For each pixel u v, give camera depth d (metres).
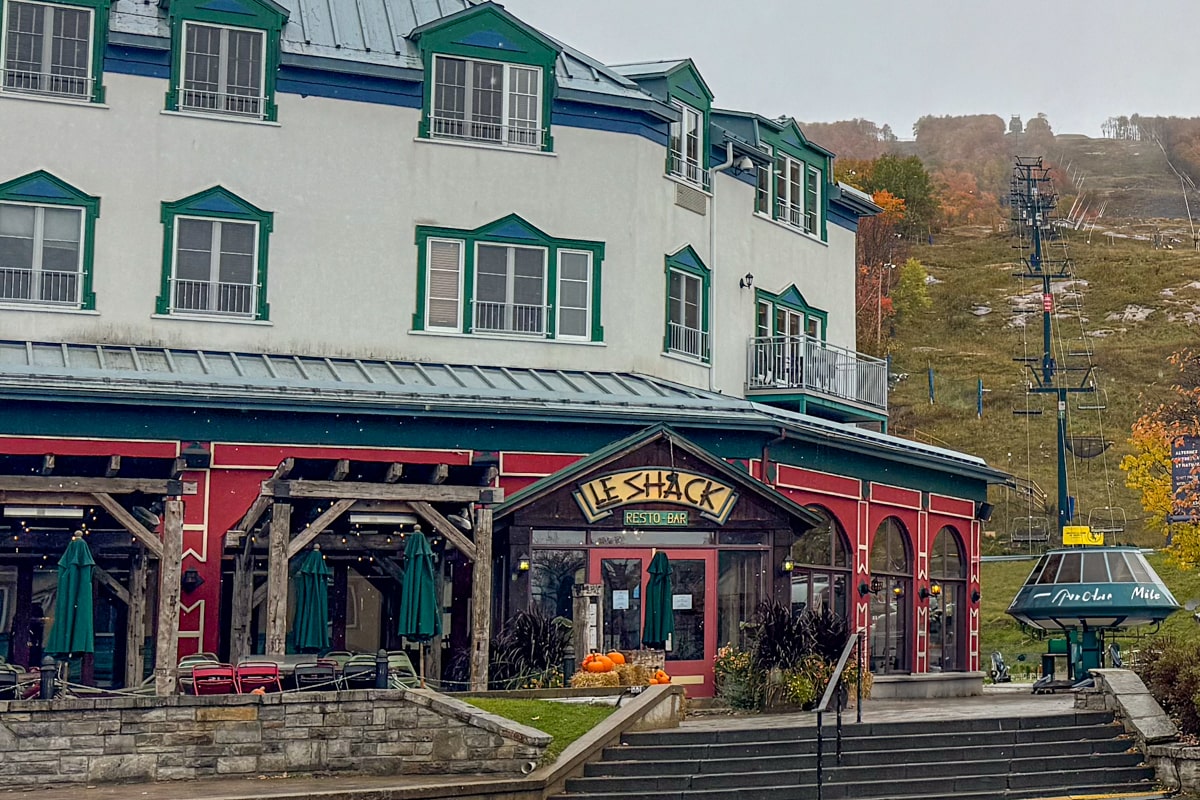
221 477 26.23
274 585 22.67
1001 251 132.38
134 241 29.38
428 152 31.22
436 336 30.80
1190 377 87.88
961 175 183.75
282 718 19.66
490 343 31.08
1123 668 24.39
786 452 30.19
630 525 26.91
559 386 29.88
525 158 31.80
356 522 23.81
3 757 18.41
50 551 25.55
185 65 30.03
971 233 144.38
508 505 25.75
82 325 28.88
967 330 111.31
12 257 28.78
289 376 28.36
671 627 25.77
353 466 27.42
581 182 32.12
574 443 28.42
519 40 31.88
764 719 23.80
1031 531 69.75
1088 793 20.41
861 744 21.30
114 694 21.39
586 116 32.34
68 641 20.86
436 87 31.42
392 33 32.00
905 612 33.41
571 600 26.75
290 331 30.05
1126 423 87.56
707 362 34.06
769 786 19.95
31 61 29.22
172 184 29.70
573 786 19.52
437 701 20.05
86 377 25.56
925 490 34.28
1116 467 80.44
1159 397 90.69
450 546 26.98
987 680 45.22
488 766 19.77
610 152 32.41
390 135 31.05
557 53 32.16
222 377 26.81
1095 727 22.17
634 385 30.91
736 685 25.77
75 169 29.19
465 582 27.11
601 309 31.94
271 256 30.12
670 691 22.53
